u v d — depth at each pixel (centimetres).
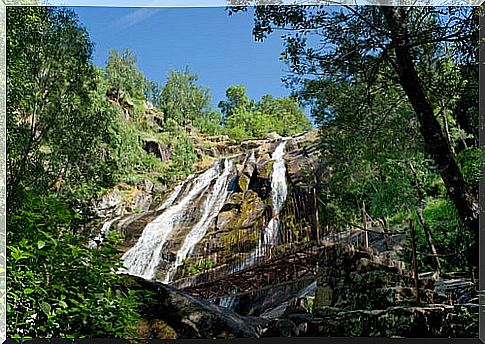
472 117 805
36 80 1061
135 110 2412
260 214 1872
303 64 610
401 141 738
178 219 1983
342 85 689
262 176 1988
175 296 658
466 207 489
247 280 1166
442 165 495
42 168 1045
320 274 768
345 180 1083
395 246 1159
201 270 1725
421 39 538
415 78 509
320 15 582
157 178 2252
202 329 640
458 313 577
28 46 1012
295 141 2238
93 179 1159
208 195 2125
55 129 1095
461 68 573
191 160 2370
